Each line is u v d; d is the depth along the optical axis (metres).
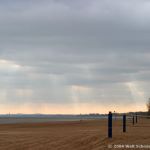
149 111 129.00
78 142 23.91
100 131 35.88
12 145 22.05
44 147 21.30
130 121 83.94
